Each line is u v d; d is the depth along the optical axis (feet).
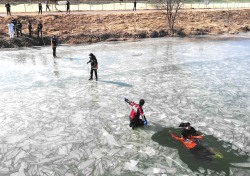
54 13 123.13
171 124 42.34
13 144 37.47
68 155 35.06
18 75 64.85
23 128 41.50
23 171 32.24
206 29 129.39
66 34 104.63
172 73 67.82
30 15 113.39
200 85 59.67
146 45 100.83
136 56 83.97
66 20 115.14
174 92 55.52
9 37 95.09
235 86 59.26
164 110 47.24
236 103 50.49
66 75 65.26
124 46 98.68
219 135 39.22
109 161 33.83
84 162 33.68
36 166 33.09
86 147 36.70
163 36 118.21
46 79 62.39
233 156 34.35
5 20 105.09
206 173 31.27
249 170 31.76
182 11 144.05
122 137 38.88
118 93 54.75
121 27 117.91
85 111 46.93
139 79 63.10
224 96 53.67
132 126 40.73
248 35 127.85
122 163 33.40
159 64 75.46
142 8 155.63
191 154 34.68
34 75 64.95
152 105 49.19
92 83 60.23
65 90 56.13
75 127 41.73
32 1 174.19
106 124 42.50
